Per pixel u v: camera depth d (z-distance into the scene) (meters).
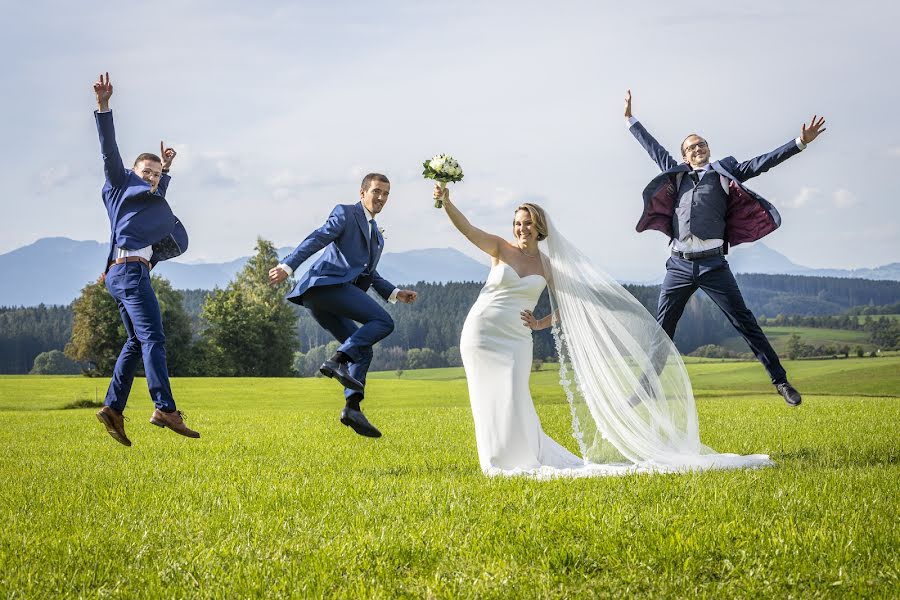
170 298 73.62
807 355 81.38
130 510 6.25
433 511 5.89
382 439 12.04
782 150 8.99
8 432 15.13
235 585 4.19
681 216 9.31
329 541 4.97
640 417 8.24
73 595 4.13
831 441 9.61
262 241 80.56
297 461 9.56
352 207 7.74
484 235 8.16
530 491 6.42
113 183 7.53
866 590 3.92
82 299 70.12
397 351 118.12
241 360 74.94
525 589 4.09
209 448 11.35
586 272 8.38
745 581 4.11
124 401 7.70
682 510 5.54
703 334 76.88
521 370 8.16
